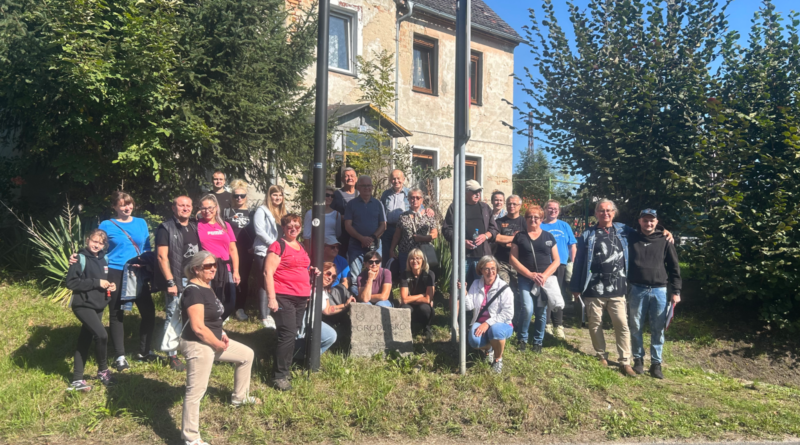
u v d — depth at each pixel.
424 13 14.47
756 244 7.04
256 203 10.39
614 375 5.65
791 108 6.94
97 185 8.12
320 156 5.18
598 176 8.18
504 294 5.41
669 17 7.99
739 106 7.30
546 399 4.96
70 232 7.28
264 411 4.51
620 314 5.85
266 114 7.95
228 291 5.64
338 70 12.68
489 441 4.42
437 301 7.80
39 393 4.69
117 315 5.12
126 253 5.25
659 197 7.83
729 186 7.12
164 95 6.83
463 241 5.35
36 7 6.64
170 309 5.11
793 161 6.84
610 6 8.20
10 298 6.73
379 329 5.67
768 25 7.62
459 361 5.30
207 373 4.08
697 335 7.29
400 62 14.05
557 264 6.07
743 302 7.70
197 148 7.32
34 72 6.85
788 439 4.67
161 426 4.36
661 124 7.62
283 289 4.90
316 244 5.20
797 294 6.82
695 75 7.39
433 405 4.76
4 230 8.26
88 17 6.68
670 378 5.96
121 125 7.18
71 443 4.12
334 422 4.48
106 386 4.83
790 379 6.55
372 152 9.48
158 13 6.80
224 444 4.19
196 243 5.29
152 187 8.12
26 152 8.11
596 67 8.13
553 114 8.22
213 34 7.47
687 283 8.54
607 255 5.88
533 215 6.04
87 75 6.34
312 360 5.18
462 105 5.40
